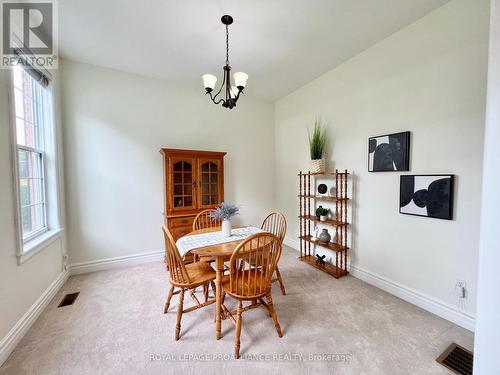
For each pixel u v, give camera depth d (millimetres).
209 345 1619
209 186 3316
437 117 1906
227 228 2186
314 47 2449
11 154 1623
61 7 1835
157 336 1710
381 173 2369
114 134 2951
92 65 2809
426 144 1986
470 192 1735
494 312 1027
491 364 1040
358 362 1463
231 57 2652
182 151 3020
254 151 4008
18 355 1528
